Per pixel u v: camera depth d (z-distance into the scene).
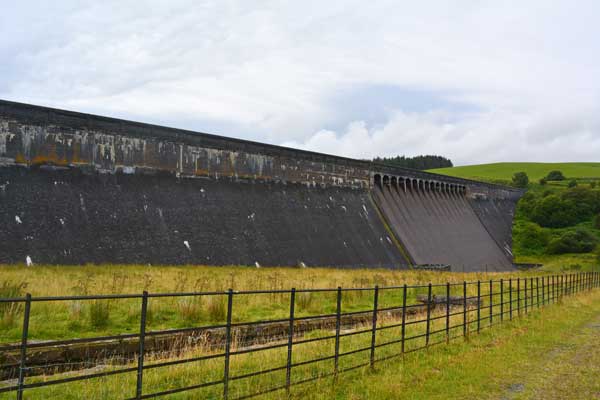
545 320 22.41
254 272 35.81
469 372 12.70
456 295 30.25
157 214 39.75
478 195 108.06
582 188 123.19
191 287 22.53
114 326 14.52
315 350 13.85
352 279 35.16
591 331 20.25
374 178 73.25
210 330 14.70
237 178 49.69
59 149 36.50
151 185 41.38
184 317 16.30
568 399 10.84
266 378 10.91
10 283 17.70
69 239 33.25
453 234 83.25
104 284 21.36
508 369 13.26
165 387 9.92
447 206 91.19
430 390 10.98
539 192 136.50
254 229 46.56
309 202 57.06
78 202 35.72
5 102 33.91
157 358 12.51
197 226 41.75
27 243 31.11
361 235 60.12
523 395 11.03
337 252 53.47
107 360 12.12
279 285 26.69
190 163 45.31
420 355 14.27
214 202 45.31
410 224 72.94
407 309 23.16
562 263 88.62
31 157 34.97
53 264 31.02
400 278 39.53
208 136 47.12
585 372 13.18
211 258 40.03
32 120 35.28
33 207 33.12
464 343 16.42
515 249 103.06
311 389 10.30
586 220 113.50
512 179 156.00
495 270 83.06
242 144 50.59
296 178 57.38
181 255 38.19
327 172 62.78
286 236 49.31
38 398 9.08
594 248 95.94
